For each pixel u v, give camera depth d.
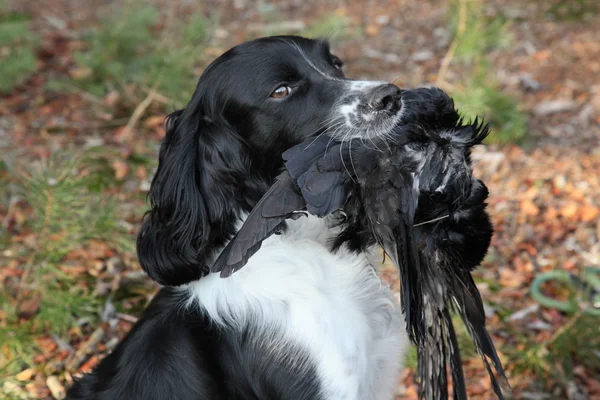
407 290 4.30
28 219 8.26
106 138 10.34
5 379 6.72
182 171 5.17
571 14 14.55
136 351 5.16
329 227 5.25
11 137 10.20
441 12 14.82
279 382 5.02
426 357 4.56
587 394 7.06
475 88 10.70
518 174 10.03
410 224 4.31
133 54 11.80
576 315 7.41
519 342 7.53
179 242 5.12
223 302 5.13
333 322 5.05
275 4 15.32
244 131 5.30
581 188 9.75
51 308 7.29
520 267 8.55
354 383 5.05
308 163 4.30
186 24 13.37
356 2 15.52
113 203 8.18
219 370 5.07
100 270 8.04
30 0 14.62
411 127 4.57
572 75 12.46
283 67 5.28
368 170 4.37
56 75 11.84
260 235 4.15
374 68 12.71
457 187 4.44
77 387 5.37
